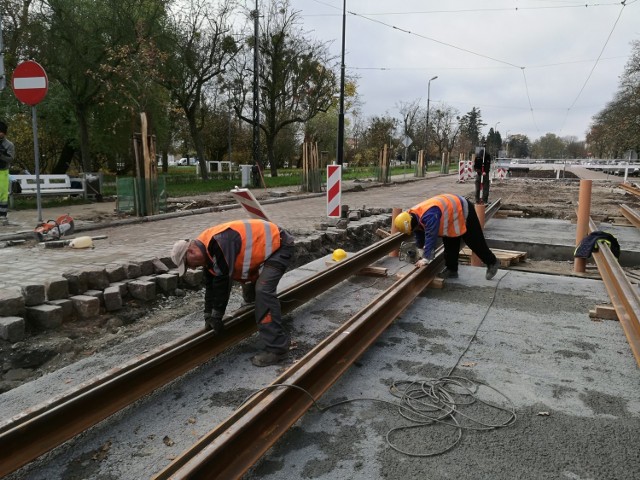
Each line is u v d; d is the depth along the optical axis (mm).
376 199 18828
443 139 68812
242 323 4859
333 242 10055
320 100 32062
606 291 6660
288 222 11781
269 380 4121
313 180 20703
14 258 7270
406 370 4266
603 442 3195
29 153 28469
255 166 23938
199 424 3475
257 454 2887
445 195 6621
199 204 14562
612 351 4664
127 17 19453
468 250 9180
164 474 2498
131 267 6168
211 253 3996
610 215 14078
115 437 3322
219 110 40969
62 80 18531
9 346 4605
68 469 2998
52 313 4977
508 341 4910
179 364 4059
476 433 3314
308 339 5004
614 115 44781
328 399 3762
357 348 4422
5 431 2840
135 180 11852
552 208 15930
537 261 9414
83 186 15570
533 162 48219
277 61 30094
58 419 3057
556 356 4555
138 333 5223
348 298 6469
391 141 54812
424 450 3123
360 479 2842
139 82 19625
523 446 3156
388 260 8641
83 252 7695
